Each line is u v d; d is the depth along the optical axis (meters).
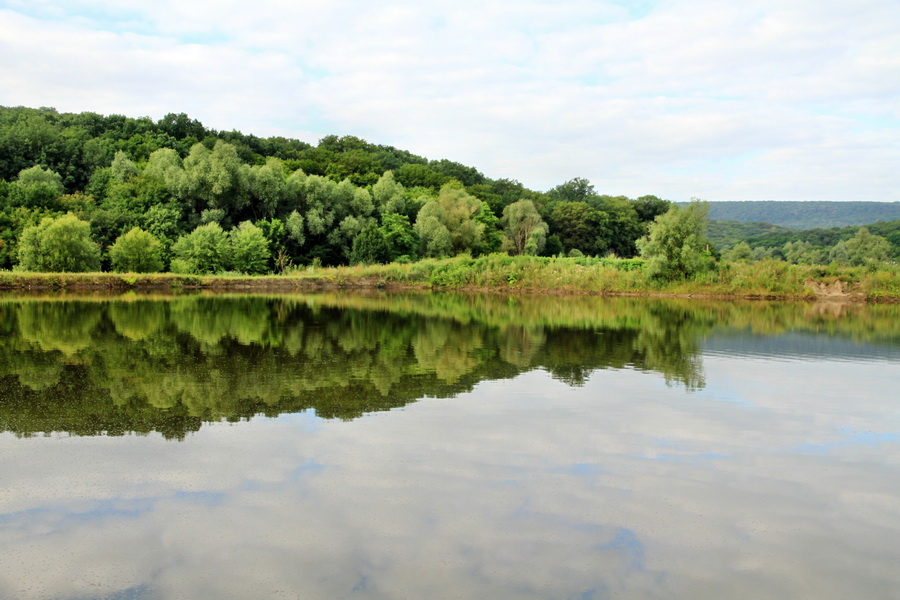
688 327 23.84
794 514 7.00
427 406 10.85
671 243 42.25
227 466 7.86
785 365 15.91
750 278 41.34
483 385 12.63
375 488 7.31
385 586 5.33
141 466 7.81
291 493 7.12
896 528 6.71
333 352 16.14
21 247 42.47
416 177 94.00
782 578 5.66
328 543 6.04
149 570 5.52
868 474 8.23
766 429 10.09
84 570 5.50
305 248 62.25
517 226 80.56
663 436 9.55
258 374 13.15
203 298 35.19
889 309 34.84
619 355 16.78
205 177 56.03
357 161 92.12
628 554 6.01
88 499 6.88
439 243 61.84
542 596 5.25
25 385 11.77
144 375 12.81
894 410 11.45
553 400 11.52
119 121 84.00
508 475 7.82
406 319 24.98
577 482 7.67
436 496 7.14
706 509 7.05
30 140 62.94
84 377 12.53
